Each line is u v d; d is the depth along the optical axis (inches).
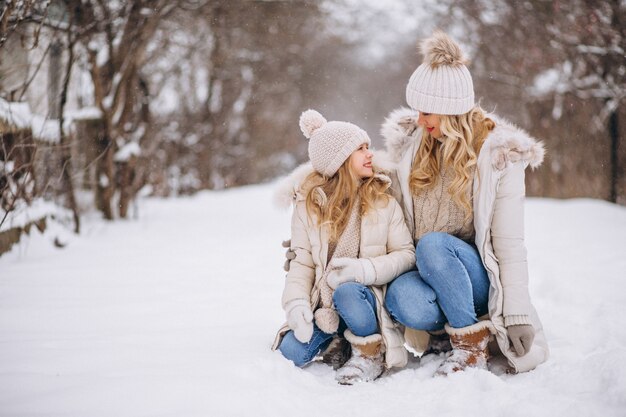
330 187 116.4
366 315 106.8
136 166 443.2
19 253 229.5
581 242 266.4
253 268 218.5
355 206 114.9
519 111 569.9
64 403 86.1
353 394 99.3
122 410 84.7
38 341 116.7
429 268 106.3
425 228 116.0
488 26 577.6
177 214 439.5
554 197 539.5
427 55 113.7
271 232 331.6
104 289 175.6
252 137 897.5
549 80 515.8
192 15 512.1
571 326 134.3
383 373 110.0
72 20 294.4
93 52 366.9
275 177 957.8
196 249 267.6
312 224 115.1
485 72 570.3
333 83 950.4
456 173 110.2
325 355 115.4
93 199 403.5
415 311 108.2
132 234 323.6
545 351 109.6
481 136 113.9
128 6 361.1
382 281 109.6
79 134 377.1
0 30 193.8
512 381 103.8
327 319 109.1
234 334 125.4
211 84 796.0
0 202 231.3
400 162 117.6
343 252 114.4
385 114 957.8
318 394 98.7
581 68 506.6
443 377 102.0
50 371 99.7
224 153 833.5
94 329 129.1
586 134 520.1
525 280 107.5
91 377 96.0
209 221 392.5
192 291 175.0
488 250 108.7
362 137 114.3
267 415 86.9
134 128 456.4
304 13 732.7
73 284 182.5
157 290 175.5
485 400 92.7
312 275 115.9
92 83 375.6
